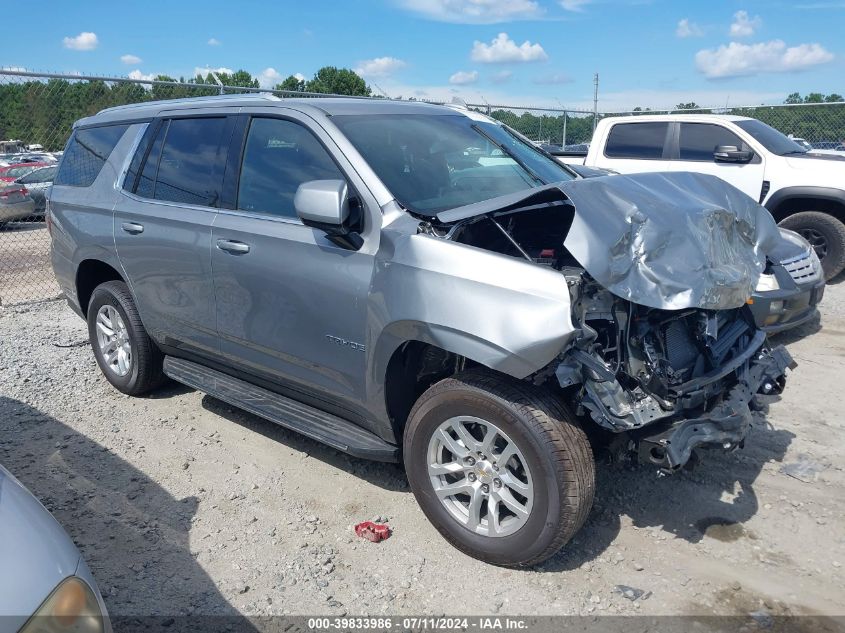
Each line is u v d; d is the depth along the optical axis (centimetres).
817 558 323
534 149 467
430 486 329
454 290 299
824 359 580
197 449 439
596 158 1002
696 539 338
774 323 564
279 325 377
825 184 821
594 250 283
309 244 356
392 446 353
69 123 969
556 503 289
